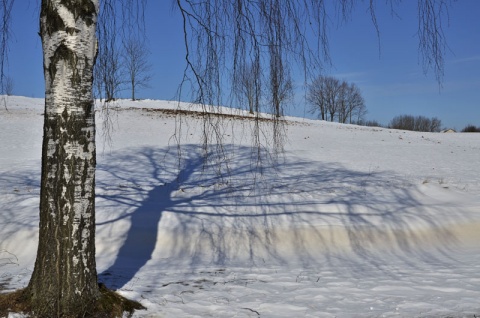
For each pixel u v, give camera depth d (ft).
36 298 15.19
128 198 38.40
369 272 24.50
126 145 77.46
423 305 18.57
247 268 25.44
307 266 26.11
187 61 18.16
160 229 30.17
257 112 18.83
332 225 31.91
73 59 14.89
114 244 28.55
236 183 48.44
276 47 17.66
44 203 15.23
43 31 15.08
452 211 35.94
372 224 32.53
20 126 98.78
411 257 28.45
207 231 30.50
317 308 18.30
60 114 14.92
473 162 78.54
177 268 25.23
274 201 38.11
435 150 96.58
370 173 60.80
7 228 29.45
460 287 21.24
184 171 57.41
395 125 265.34
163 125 104.94
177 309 17.67
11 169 57.36
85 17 15.08
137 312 16.92
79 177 15.17
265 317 17.16
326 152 83.66
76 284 15.21
